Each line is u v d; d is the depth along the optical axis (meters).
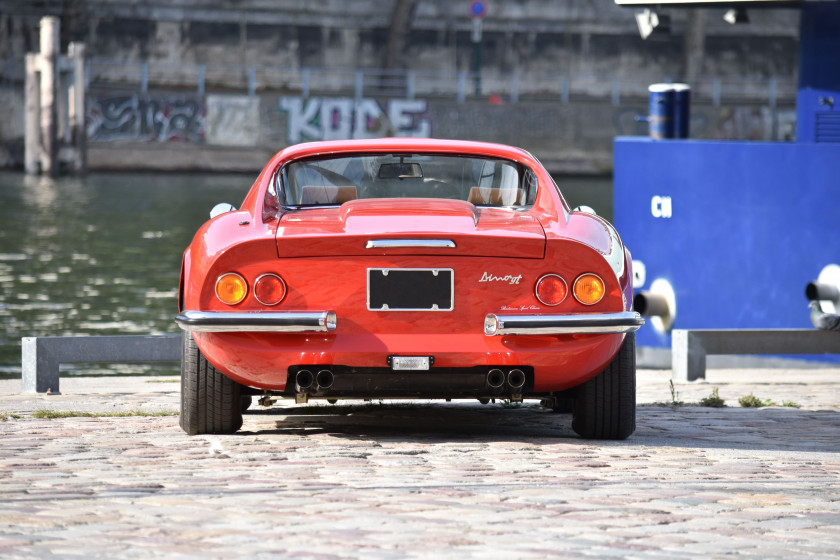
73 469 15.68
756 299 43.94
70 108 152.00
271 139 165.00
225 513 13.02
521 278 17.12
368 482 14.86
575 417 19.06
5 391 27.89
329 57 188.38
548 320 16.92
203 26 182.50
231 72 183.62
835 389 29.11
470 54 193.25
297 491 14.23
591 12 196.25
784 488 14.95
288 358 17.06
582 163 172.50
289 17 186.00
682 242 46.19
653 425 21.38
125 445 17.72
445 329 17.09
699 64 193.62
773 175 43.28
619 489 14.66
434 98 169.75
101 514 12.92
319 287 17.05
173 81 178.62
